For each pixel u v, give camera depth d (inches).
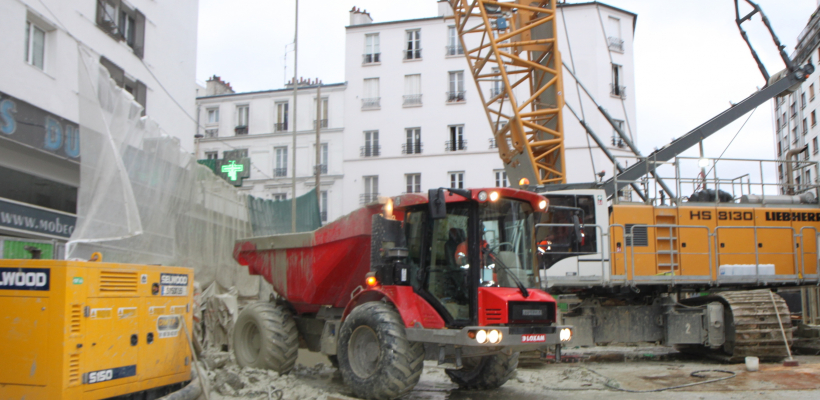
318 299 348.2
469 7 583.5
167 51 761.6
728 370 348.5
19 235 451.5
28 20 509.7
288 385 303.7
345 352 288.0
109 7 635.5
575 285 402.6
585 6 1285.7
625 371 360.8
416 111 1364.4
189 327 247.8
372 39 1402.6
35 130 481.4
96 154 321.7
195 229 488.1
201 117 1461.6
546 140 550.0
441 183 1336.1
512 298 261.0
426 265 282.0
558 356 274.5
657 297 425.1
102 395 196.5
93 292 195.5
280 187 1403.8
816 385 298.2
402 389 265.0
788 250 429.4
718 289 444.8
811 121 1918.1
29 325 187.6
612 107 1277.1
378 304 286.2
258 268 383.2
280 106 1434.5
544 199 285.7
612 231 418.3
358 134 1384.1
